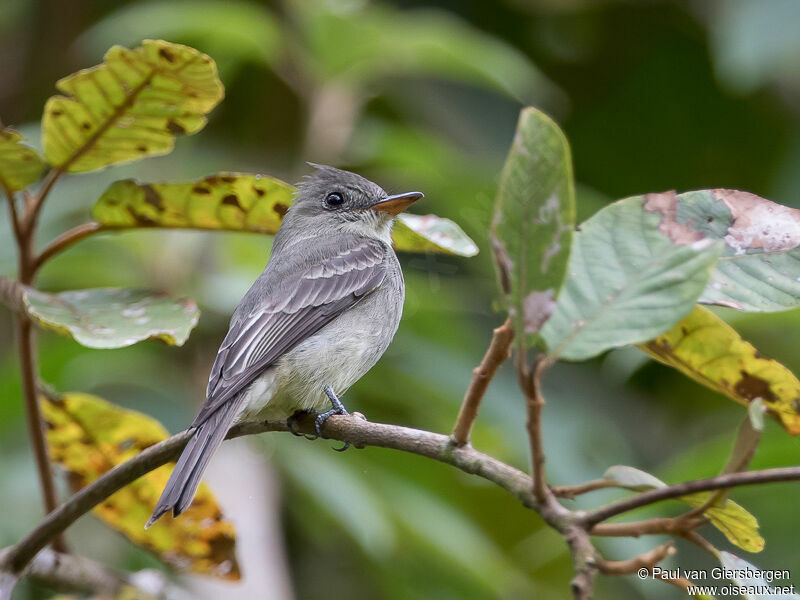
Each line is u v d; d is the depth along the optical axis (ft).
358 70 34.99
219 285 30.32
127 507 22.86
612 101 41.75
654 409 37.68
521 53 41.78
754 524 15.40
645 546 29.04
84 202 31.68
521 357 13.80
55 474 23.76
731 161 41.75
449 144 37.29
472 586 32.76
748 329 31.55
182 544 23.13
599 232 14.92
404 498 30.45
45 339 33.32
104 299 20.06
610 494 29.94
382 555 29.81
